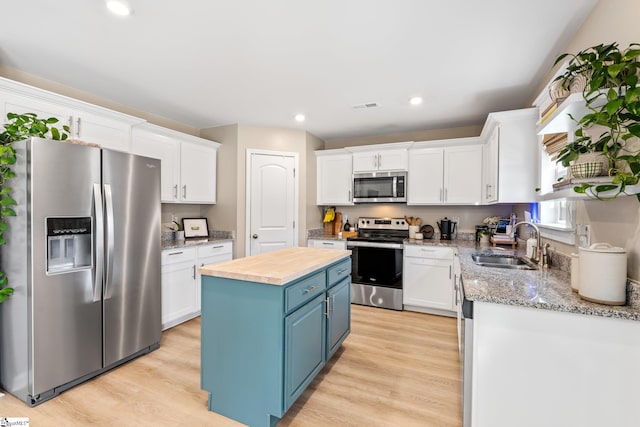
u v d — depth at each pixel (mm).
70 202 1959
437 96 2873
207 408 1829
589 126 1271
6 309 1917
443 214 4059
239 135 3857
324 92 2816
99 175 2115
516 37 1897
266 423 1651
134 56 2174
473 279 1701
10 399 1882
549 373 1314
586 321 1255
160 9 1657
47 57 2188
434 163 3773
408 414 1777
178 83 2629
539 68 2291
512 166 2490
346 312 2576
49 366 1877
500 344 1377
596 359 1251
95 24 1796
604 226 1500
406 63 2250
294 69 2359
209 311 1820
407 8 1643
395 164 3930
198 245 3314
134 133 2951
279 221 4055
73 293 1989
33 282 1807
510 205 3697
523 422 1357
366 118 3582
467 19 1729
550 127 1541
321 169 4430
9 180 1892
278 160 4047
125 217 2293
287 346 1664
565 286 1554
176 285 3059
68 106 2406
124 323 2299
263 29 1845
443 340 2787
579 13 1652
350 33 1883
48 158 1859
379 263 3734
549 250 2121
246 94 2871
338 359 2430
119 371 2229
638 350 1196
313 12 1683
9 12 1676
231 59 2215
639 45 1137
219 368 1785
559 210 2318
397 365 2334
